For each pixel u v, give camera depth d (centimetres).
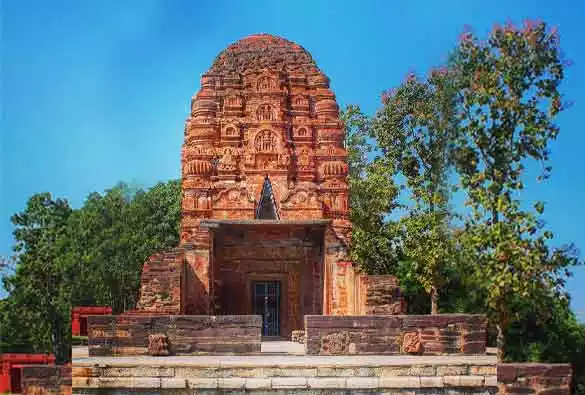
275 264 3662
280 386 2311
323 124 3769
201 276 3281
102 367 2339
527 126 2523
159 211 5872
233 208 3597
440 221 3362
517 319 2673
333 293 3319
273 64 3856
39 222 4203
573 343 3133
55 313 4203
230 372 2325
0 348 4022
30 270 4147
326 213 3644
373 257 4672
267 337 3606
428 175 3497
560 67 2538
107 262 5159
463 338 2600
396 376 2352
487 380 2359
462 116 2605
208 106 3741
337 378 2331
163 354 2531
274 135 3694
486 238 2527
